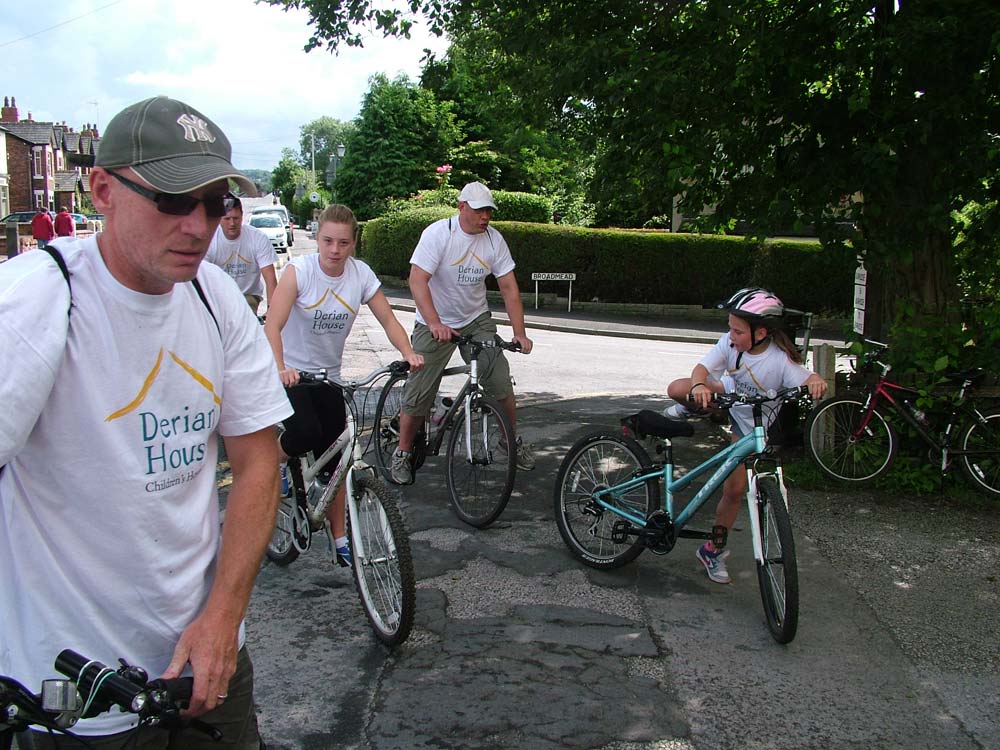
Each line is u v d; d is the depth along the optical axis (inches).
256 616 166.2
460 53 372.8
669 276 807.7
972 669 151.3
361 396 369.4
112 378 67.6
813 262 770.8
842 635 163.3
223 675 71.8
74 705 62.7
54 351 63.7
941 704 139.9
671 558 200.4
